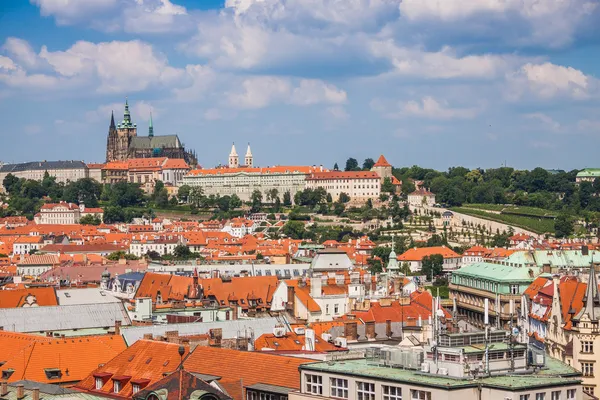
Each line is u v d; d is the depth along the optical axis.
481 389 194.62
